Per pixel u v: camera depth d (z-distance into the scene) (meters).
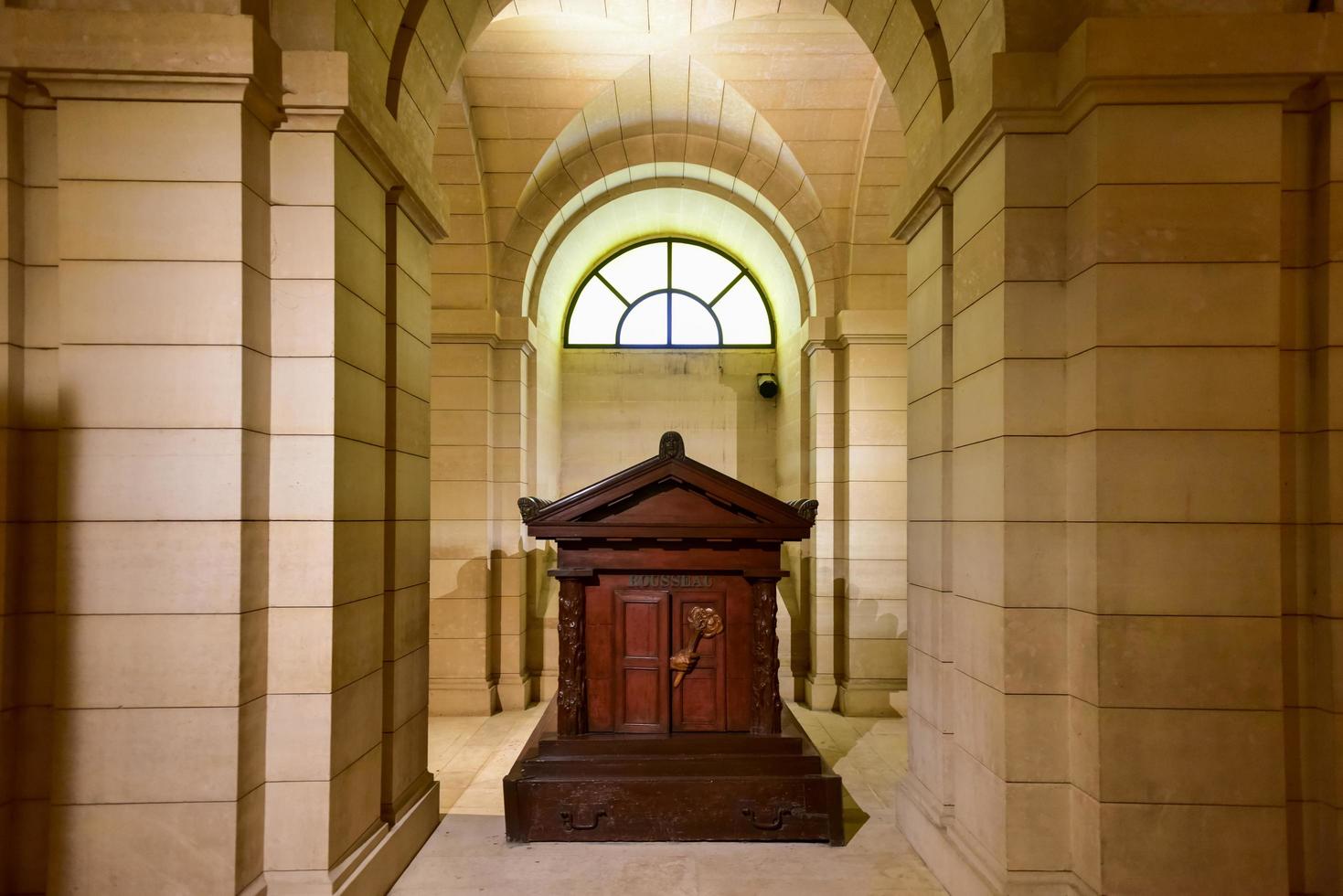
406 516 3.87
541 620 7.24
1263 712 2.88
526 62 6.07
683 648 4.22
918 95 4.09
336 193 3.10
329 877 2.98
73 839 2.79
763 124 6.64
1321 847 2.96
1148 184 2.95
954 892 3.37
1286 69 2.89
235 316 2.88
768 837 3.95
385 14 3.54
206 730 2.82
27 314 2.93
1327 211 2.98
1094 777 2.90
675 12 5.51
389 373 3.73
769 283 8.72
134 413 2.85
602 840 3.94
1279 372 3.00
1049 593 3.10
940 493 3.79
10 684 2.86
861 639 6.70
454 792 4.77
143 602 2.83
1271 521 2.91
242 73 2.80
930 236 4.02
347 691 3.19
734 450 8.95
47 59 2.77
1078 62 2.96
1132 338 2.94
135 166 2.86
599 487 4.07
